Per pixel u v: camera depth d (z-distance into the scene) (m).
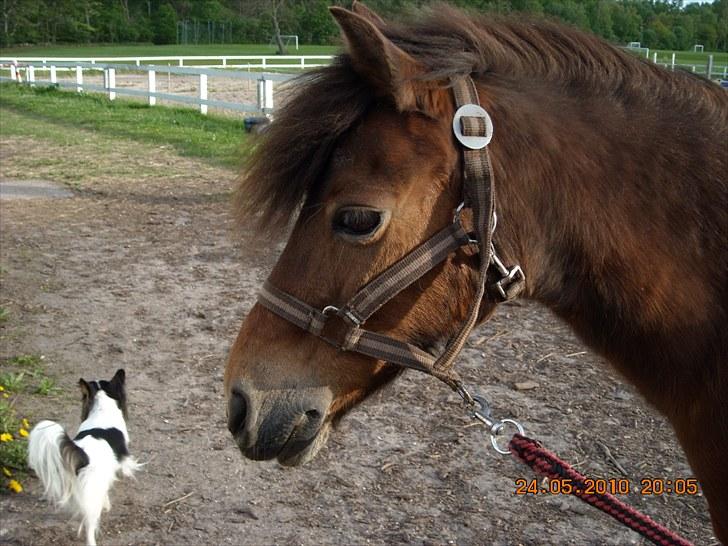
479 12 2.22
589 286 1.96
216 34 68.88
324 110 1.86
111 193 9.92
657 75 2.07
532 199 1.91
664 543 2.04
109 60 25.89
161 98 18.39
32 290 6.39
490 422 2.11
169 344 5.42
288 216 1.93
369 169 1.85
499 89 1.95
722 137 1.96
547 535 3.40
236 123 15.56
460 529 3.45
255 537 3.42
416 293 1.89
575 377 4.86
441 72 1.86
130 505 3.65
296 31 56.69
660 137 1.95
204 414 4.49
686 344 1.91
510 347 5.33
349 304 1.89
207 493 3.75
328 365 1.98
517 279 1.89
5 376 4.76
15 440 4.06
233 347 2.10
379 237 1.84
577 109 1.97
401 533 3.43
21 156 12.57
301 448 2.02
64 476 3.21
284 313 1.96
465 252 1.87
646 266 1.90
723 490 1.94
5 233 8.04
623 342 2.00
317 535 3.43
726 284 1.90
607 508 2.11
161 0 73.62
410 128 1.85
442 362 1.88
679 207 1.91
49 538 3.40
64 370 5.00
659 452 4.02
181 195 9.81
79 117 16.95
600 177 1.92
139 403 4.59
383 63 1.75
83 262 7.15
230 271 6.94
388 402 4.56
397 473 3.88
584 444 4.09
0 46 62.81
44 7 65.75
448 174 1.85
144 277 6.77
